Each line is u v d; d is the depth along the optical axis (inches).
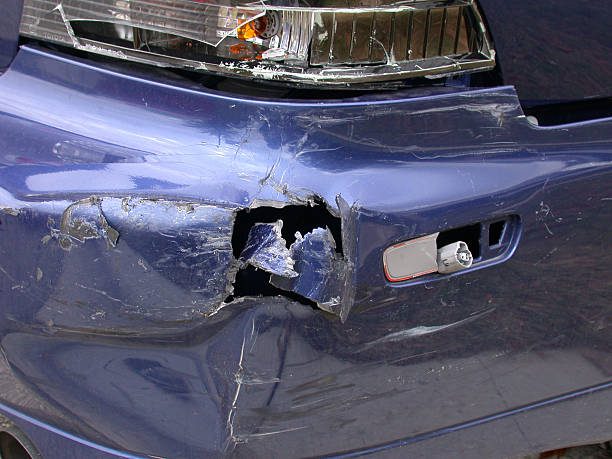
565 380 80.3
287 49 70.1
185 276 66.4
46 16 73.0
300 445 74.4
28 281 70.1
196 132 68.1
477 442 80.4
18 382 76.6
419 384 73.8
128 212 66.4
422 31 71.9
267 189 66.2
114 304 67.9
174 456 74.7
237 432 72.2
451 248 68.9
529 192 71.2
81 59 72.4
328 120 68.4
